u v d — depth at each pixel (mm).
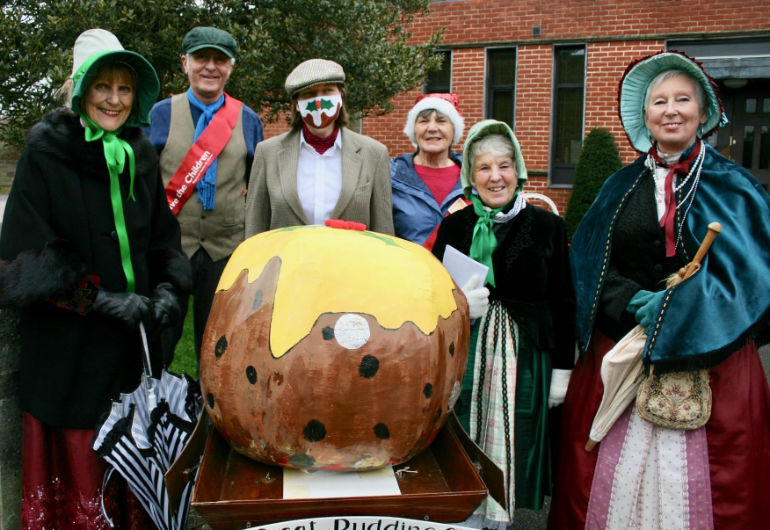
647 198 2414
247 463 1933
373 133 11445
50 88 5688
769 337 2365
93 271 2268
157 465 2211
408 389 1747
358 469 1810
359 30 7441
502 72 11086
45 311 2248
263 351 1741
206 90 3623
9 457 2377
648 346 2195
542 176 10820
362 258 1816
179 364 4777
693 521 2238
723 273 2184
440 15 11070
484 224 2518
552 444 2691
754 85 10672
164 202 2590
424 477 1927
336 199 3002
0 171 7910
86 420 2254
